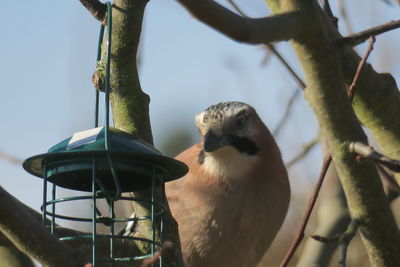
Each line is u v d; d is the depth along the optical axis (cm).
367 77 938
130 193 885
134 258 859
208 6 618
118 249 901
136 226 1071
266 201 1253
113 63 812
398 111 960
